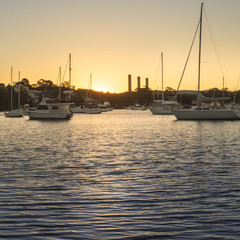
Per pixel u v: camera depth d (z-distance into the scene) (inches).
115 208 544.1
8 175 790.5
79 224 473.4
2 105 6619.1
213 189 657.0
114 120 4015.8
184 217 500.7
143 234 437.7
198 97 3233.3
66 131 2306.8
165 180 738.2
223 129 2352.4
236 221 482.3
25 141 1604.3
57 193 634.8
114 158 1050.7
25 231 448.1
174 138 1739.7
